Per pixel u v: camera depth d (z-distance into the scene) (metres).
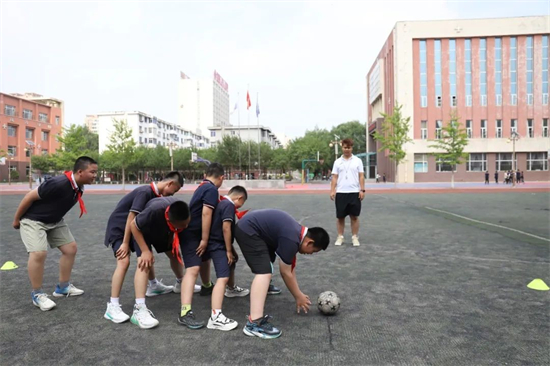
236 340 3.28
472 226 9.95
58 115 72.62
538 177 45.81
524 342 3.19
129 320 3.76
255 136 85.19
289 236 3.52
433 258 6.36
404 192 26.97
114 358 2.95
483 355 2.97
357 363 2.85
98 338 3.33
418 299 4.31
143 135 89.50
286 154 62.84
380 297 4.39
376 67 57.28
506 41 45.31
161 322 3.71
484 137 45.94
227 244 3.78
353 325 3.58
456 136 33.75
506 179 40.88
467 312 3.89
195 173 74.69
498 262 6.04
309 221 11.35
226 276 3.69
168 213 3.47
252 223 3.58
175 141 103.69
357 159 7.39
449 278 5.15
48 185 4.02
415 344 3.17
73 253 4.52
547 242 7.68
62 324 3.66
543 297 4.34
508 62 45.47
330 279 5.16
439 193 25.42
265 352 3.04
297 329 3.50
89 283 5.07
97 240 8.34
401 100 46.31
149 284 4.59
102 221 11.63
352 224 7.52
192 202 3.84
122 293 4.65
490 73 45.62
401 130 34.69
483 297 4.35
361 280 5.10
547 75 45.16
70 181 4.13
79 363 2.88
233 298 4.46
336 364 2.83
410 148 46.56
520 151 45.66
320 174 81.94
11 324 3.66
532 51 45.28
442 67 46.12
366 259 6.34
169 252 4.51
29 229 4.10
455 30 45.59
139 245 3.67
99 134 87.94
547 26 44.44
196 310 4.03
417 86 46.56
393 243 7.72
